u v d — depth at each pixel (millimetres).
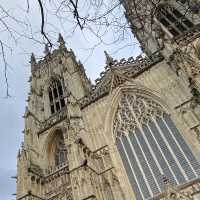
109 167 46031
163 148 44562
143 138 48094
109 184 43562
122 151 48656
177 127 44625
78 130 52188
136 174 44094
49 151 61094
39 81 86500
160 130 47031
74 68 80000
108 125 53688
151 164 43906
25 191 47531
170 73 52281
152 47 60938
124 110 54719
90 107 59875
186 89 46656
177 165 41156
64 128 59688
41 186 51125
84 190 39469
